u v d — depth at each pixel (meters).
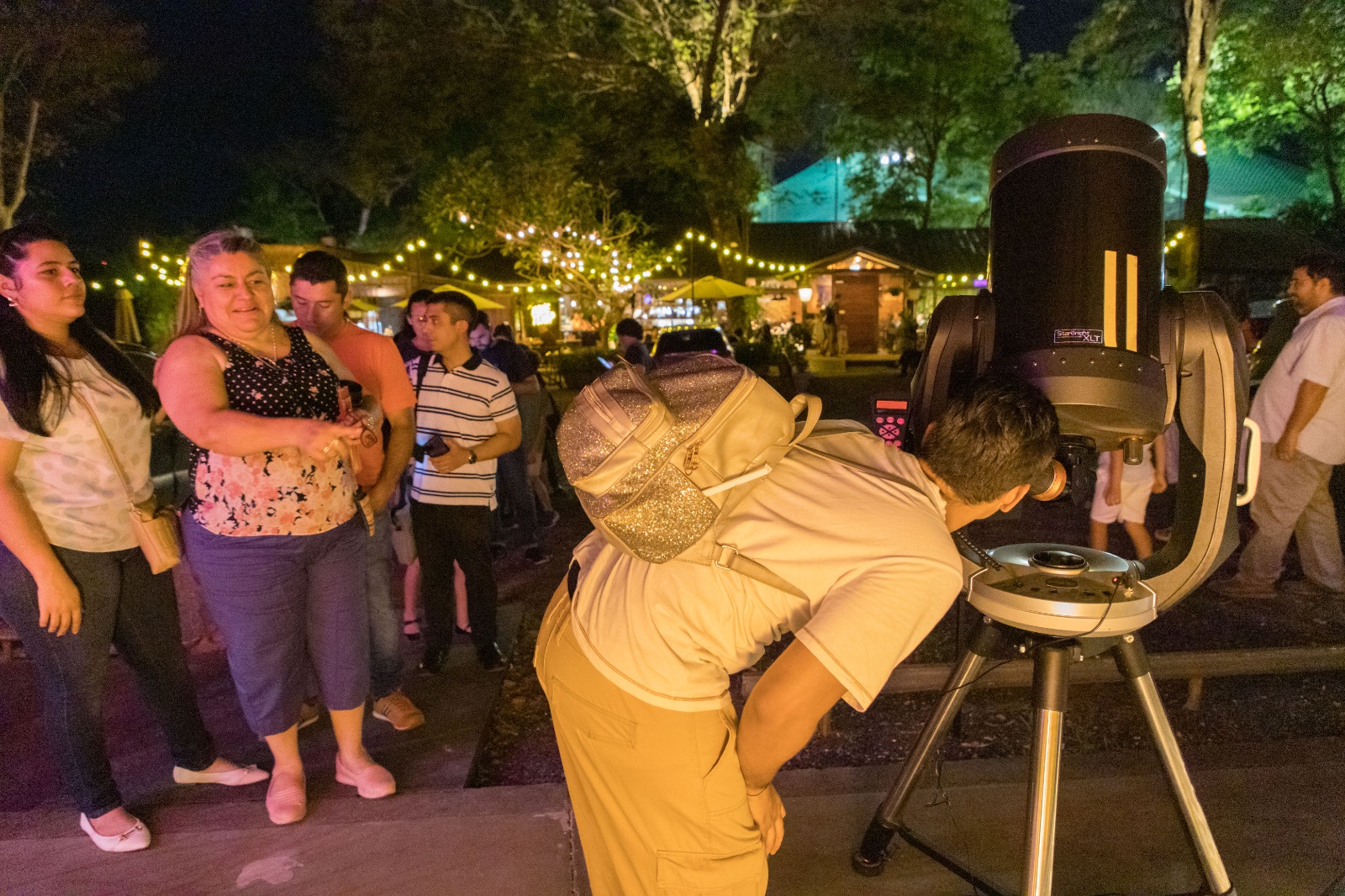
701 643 1.49
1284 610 4.40
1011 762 2.85
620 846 1.59
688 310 23.31
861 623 1.33
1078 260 1.87
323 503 2.45
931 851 2.22
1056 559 1.89
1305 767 2.78
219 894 2.30
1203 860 1.96
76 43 18.64
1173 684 3.69
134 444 2.48
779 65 22.45
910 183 32.38
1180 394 2.10
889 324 25.84
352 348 3.06
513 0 20.78
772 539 1.45
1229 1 20.45
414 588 4.16
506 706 3.67
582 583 1.66
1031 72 29.95
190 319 2.43
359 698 2.72
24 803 2.90
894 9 25.25
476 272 21.80
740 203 22.16
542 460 6.81
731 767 1.53
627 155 21.69
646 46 21.17
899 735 3.30
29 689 3.74
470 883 2.32
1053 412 1.54
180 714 2.75
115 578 2.47
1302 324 4.21
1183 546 2.15
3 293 2.28
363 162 25.14
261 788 2.86
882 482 1.51
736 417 1.43
